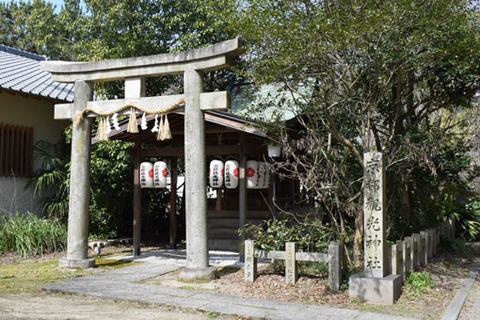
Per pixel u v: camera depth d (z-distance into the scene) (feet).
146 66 25.99
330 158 29.12
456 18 23.09
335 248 21.54
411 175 32.91
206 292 21.61
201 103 24.41
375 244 20.47
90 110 27.20
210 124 30.89
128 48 40.27
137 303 20.03
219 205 31.81
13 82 36.78
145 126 26.37
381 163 20.59
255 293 21.38
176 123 32.73
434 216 36.86
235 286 22.66
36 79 41.19
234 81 44.52
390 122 32.89
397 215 32.12
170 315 18.29
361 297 20.03
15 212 37.93
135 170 33.22
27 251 31.83
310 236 25.30
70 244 27.37
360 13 21.20
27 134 39.81
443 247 34.78
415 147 26.05
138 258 31.76
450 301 20.38
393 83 29.27
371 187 20.74
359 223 25.91
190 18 41.86
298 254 22.65
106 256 32.73
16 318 17.31
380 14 21.11
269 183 31.19
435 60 26.89
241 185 29.78
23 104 39.86
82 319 17.44
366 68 24.21
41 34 51.24
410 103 33.65
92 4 41.88
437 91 31.42
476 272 27.53
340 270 21.75
